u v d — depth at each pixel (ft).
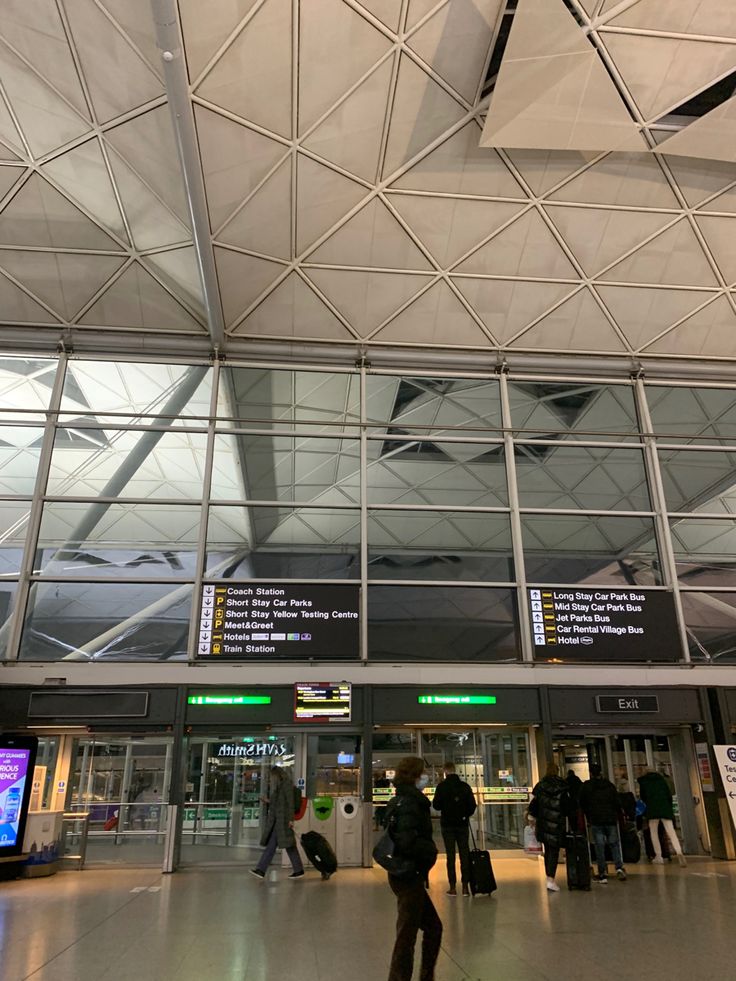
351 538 48.65
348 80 37.09
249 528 48.01
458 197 44.57
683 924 24.08
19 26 33.60
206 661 44.14
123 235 45.55
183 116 33.09
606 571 49.65
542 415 54.34
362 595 46.65
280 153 40.19
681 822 46.01
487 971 18.47
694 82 36.52
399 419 52.90
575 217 46.16
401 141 40.98
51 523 47.06
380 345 53.52
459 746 45.39
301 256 47.26
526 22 32.65
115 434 49.90
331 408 52.70
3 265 47.14
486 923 24.45
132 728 42.47
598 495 52.19
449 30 35.35
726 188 44.91
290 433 51.24
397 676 44.52
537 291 50.52
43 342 51.31
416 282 49.55
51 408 49.73
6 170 41.65
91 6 31.68
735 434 55.16
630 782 47.37
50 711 41.88
